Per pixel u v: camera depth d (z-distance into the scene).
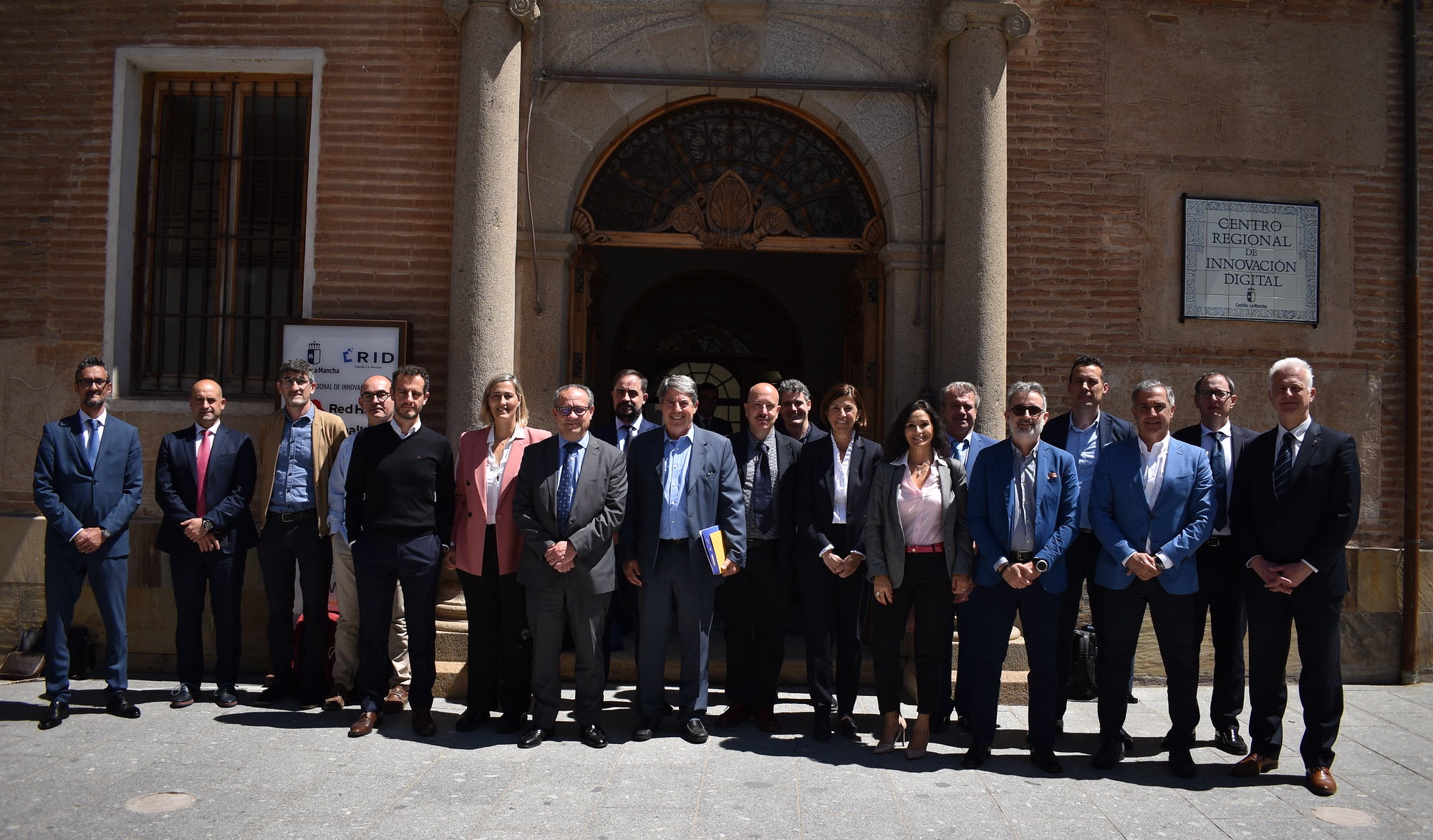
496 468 5.20
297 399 5.61
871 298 6.89
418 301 6.43
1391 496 6.69
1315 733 4.50
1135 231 6.66
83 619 6.33
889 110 6.60
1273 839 3.89
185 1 6.52
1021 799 4.27
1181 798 4.34
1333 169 6.80
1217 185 6.72
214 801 4.09
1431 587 6.61
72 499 5.27
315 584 5.57
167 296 6.74
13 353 6.46
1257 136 6.77
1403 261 6.80
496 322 6.07
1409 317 6.73
